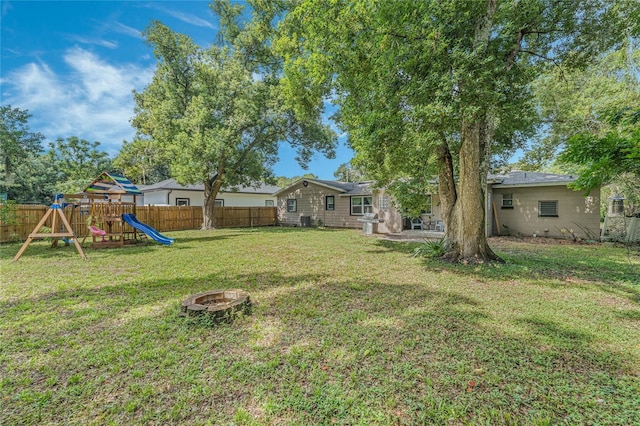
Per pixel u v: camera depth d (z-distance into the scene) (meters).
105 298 4.24
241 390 2.16
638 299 4.25
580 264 6.63
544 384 2.23
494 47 5.75
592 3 6.36
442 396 2.09
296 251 8.77
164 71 15.53
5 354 2.66
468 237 6.96
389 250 8.99
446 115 5.14
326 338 2.98
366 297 4.34
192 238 12.34
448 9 5.14
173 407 1.98
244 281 5.25
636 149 3.75
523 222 12.97
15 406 1.99
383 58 5.75
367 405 1.99
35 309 3.79
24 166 21.80
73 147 26.33
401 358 2.60
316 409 1.95
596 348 2.80
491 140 8.30
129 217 10.73
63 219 7.55
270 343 2.88
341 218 18.48
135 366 2.46
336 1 6.58
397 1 5.27
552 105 13.83
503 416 1.90
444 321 3.43
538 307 3.91
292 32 9.84
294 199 21.20
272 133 15.88
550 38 7.16
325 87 8.77
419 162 8.18
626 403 2.02
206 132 14.14
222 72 14.55
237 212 19.91
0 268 6.29
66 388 2.18
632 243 10.14
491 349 2.76
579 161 4.45
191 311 3.35
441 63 5.17
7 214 9.77
